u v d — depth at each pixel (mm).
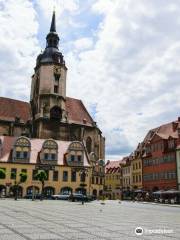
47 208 35906
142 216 27344
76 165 86250
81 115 110000
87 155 89562
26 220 20141
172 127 82875
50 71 103500
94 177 96250
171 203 67312
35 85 107188
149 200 81000
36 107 103375
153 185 83812
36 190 81000
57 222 19391
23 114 102500
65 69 107250
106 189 134625
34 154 84625
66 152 88562
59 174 84000
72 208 38375
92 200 79938
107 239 12625
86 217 24312
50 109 100250
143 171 90688
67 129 101188
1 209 31219
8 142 85375
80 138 102938
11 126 96438
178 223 20766
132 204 61812
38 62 107750
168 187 76000
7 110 100000
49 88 102125
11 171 80438
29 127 99688
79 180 85562
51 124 98812
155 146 84188
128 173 103875
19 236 12945
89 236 13383
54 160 84750
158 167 81688
